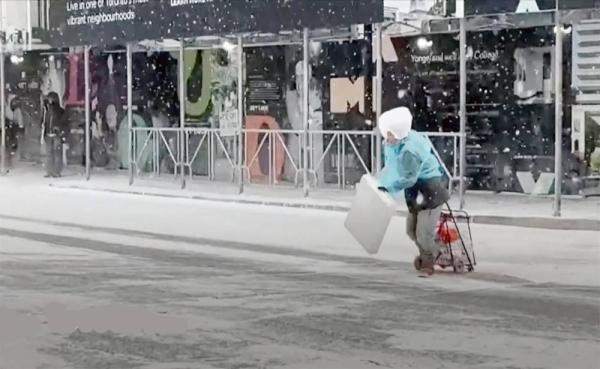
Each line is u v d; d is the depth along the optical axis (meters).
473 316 8.96
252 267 11.71
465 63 16.61
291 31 17.28
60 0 20.70
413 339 8.12
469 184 18.00
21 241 14.01
